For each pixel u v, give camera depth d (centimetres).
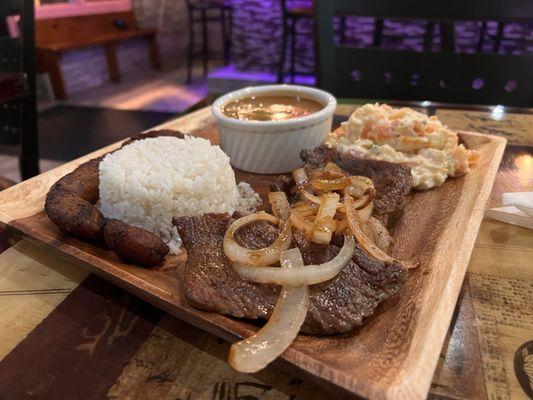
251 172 33
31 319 19
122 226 21
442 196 28
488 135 34
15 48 48
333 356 15
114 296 21
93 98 118
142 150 28
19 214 25
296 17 97
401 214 26
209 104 46
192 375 16
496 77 47
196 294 17
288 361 15
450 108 43
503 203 25
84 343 18
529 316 19
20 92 48
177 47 161
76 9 128
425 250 22
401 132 31
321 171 26
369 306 17
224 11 138
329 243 20
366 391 14
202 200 25
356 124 32
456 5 46
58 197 23
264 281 18
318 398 16
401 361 15
